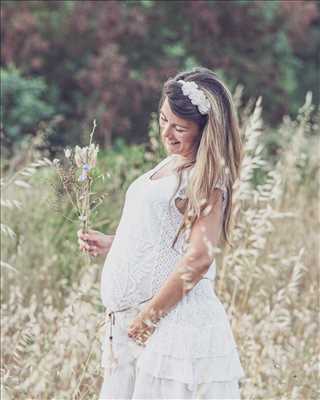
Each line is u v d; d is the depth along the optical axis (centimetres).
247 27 1180
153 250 361
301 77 1532
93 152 381
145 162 716
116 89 1077
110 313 372
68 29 1105
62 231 645
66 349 436
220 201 360
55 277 612
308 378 475
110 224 647
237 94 732
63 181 390
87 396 420
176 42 1146
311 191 752
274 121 1212
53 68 1133
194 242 352
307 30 1442
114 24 1104
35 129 1041
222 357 357
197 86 363
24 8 1104
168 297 350
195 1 1129
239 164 375
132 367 372
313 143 765
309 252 649
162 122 367
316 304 540
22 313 483
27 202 663
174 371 351
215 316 361
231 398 362
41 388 417
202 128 363
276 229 660
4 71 1045
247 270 551
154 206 360
